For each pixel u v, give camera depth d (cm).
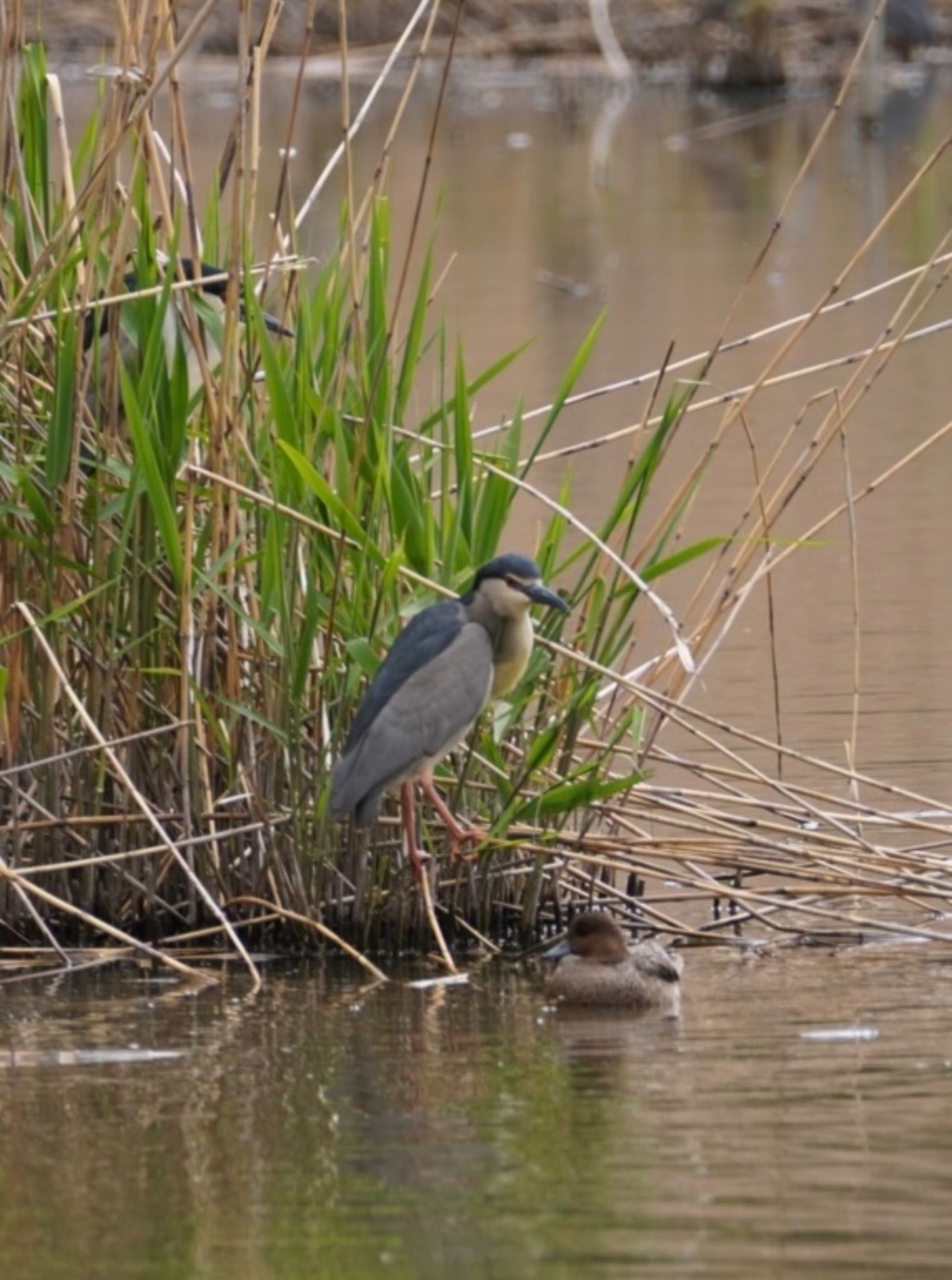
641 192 4222
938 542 2105
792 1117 865
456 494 1279
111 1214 778
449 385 2623
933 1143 824
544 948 1222
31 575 1237
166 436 1191
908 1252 715
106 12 5466
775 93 5578
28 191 1222
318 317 1234
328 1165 824
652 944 1112
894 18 5769
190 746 1211
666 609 1116
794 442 2459
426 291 1234
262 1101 915
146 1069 974
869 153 4594
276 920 1233
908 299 1295
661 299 3158
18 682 1226
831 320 3019
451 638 1163
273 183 3994
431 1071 959
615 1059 969
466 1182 798
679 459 2427
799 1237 731
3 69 1212
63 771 1241
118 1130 877
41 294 1159
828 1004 1059
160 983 1152
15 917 1245
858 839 1222
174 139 1293
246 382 1216
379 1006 1092
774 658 1405
